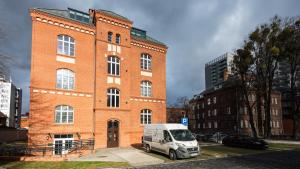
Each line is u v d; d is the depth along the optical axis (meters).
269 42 43.28
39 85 25.62
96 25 30.28
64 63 27.56
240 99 61.59
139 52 34.50
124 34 32.50
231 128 63.91
